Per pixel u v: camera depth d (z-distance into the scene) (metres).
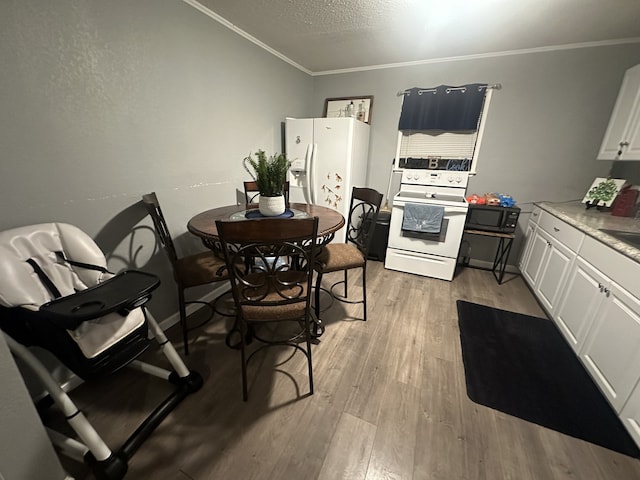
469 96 2.75
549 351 1.84
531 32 2.17
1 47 1.08
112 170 1.55
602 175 2.56
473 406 1.42
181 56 1.82
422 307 2.34
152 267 1.86
